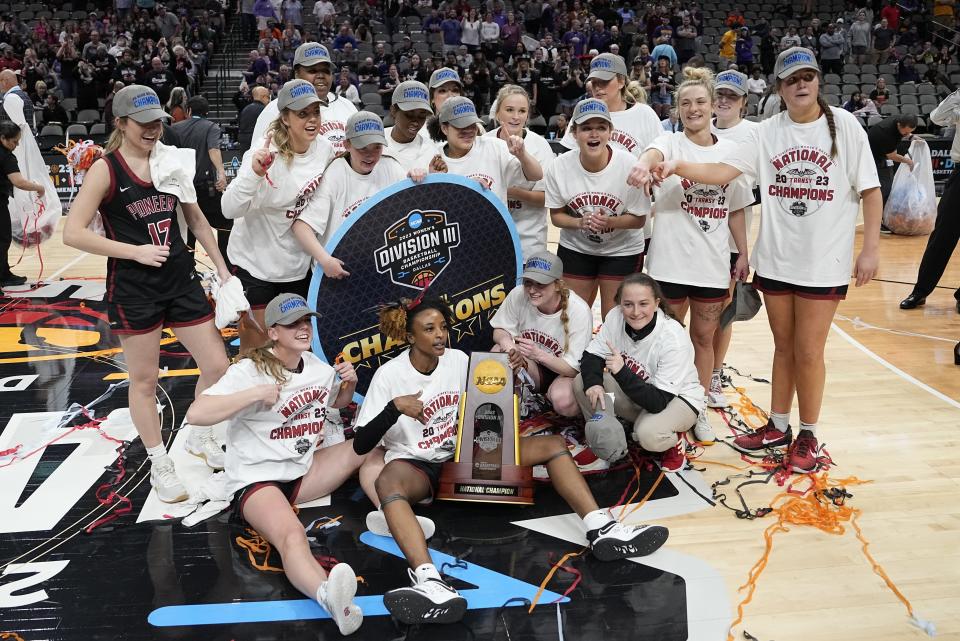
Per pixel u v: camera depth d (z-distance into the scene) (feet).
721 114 14.12
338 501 11.80
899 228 30.91
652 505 11.66
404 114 13.62
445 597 8.93
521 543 10.73
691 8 58.18
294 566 9.46
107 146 11.01
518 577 9.97
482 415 11.89
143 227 11.10
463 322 13.89
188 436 13.16
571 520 11.30
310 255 13.19
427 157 14.26
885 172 31.50
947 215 20.43
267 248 12.94
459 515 11.42
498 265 14.02
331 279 12.73
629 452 13.05
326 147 12.75
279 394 10.54
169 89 44.70
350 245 12.75
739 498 11.84
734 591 9.65
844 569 10.07
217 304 11.67
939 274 21.03
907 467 12.73
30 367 17.35
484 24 51.52
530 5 55.47
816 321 12.20
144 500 11.94
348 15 55.16
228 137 41.83
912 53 56.70
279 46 50.11
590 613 9.29
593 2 56.39
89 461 13.16
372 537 10.87
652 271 13.51
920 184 30.55
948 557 10.33
